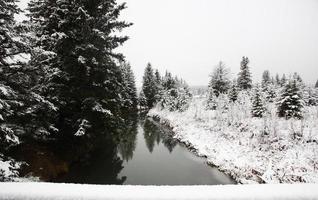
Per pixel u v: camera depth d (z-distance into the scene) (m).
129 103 40.91
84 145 12.40
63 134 11.07
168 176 12.45
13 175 5.45
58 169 9.80
